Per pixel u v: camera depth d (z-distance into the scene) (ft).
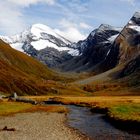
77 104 445.37
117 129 199.62
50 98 579.07
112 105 358.02
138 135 175.73
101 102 440.04
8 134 171.12
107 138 165.89
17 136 164.86
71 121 244.63
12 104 373.40
